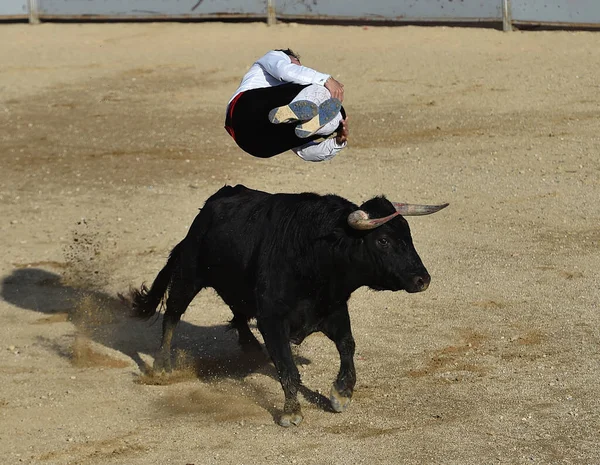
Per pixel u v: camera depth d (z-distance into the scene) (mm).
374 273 16656
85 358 21047
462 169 33719
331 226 16734
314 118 16438
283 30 51906
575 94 40625
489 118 38938
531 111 39281
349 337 17828
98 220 30938
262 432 17078
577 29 48000
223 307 23891
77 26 56281
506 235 27594
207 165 35906
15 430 17500
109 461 16203
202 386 19422
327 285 17141
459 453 15961
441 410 17656
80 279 26062
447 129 38125
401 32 49844
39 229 30500
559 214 29078
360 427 17141
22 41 54188
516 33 48250
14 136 40594
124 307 24188
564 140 35719
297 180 33625
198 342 21906
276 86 17203
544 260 25484
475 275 24703
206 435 17062
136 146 38531
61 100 44938
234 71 47094
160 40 52438
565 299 22828
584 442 16125
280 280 17359
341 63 46375
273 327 17469
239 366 20516
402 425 17125
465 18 49344
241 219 18516
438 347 20594
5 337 22484
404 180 33062
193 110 42562
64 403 18641
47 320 23562
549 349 20188
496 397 18078
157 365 19953
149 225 30141
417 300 23328
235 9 53750
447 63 45312
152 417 17938
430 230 28266
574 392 18078
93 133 40406
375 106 41281
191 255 19531
